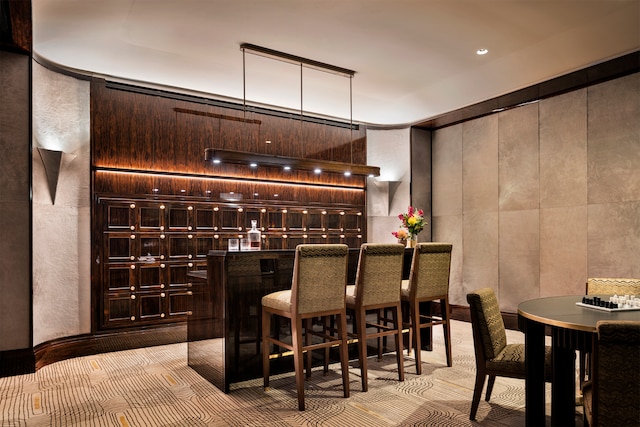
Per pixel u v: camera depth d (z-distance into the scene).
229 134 6.13
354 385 3.69
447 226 7.14
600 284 3.51
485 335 2.88
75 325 4.86
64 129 4.84
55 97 4.76
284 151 6.62
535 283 5.80
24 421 2.97
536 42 4.57
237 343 3.66
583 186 5.29
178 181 5.71
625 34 4.24
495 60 5.05
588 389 2.20
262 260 3.84
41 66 4.60
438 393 3.49
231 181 6.14
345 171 5.50
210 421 2.97
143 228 5.39
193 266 5.71
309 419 2.99
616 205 4.96
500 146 6.31
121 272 5.22
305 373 3.87
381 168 7.45
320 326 4.10
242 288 3.71
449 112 6.61
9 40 3.96
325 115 7.00
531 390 2.59
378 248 3.60
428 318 4.56
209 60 4.93
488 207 6.47
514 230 6.09
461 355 4.61
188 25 4.13
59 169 4.64
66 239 4.80
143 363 4.38
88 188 5.02
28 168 4.17
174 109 5.70
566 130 5.49
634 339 1.64
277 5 3.79
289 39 4.45
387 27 4.22
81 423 2.94
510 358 2.81
